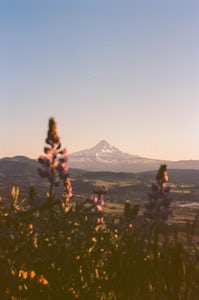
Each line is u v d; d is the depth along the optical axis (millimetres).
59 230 4762
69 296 4449
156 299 3824
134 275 4012
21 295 4535
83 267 4621
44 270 4609
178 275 3707
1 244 4711
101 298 4383
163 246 3807
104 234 4719
